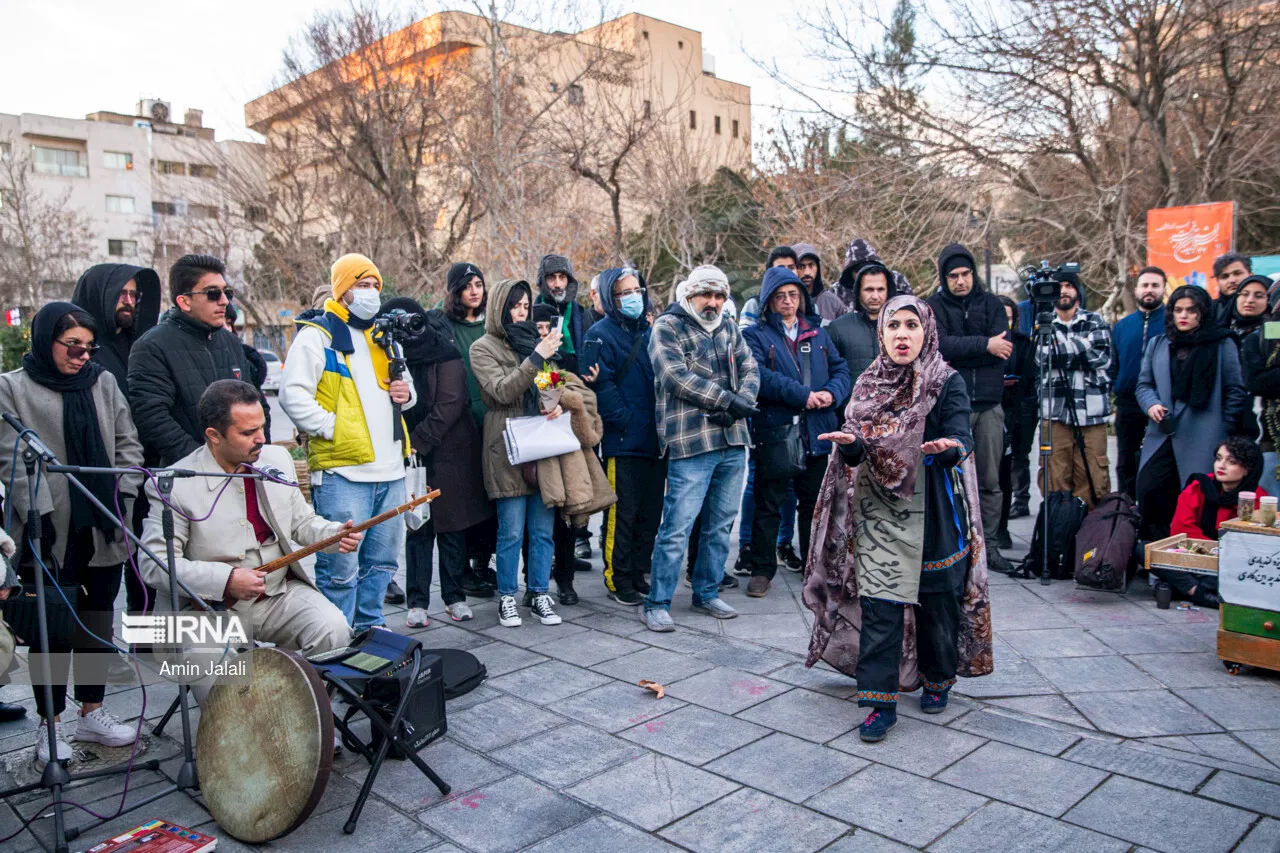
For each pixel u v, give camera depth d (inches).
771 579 228.8
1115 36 496.4
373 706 133.6
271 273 927.7
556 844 115.6
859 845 113.6
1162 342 229.8
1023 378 261.6
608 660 180.9
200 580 129.8
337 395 169.6
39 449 119.1
